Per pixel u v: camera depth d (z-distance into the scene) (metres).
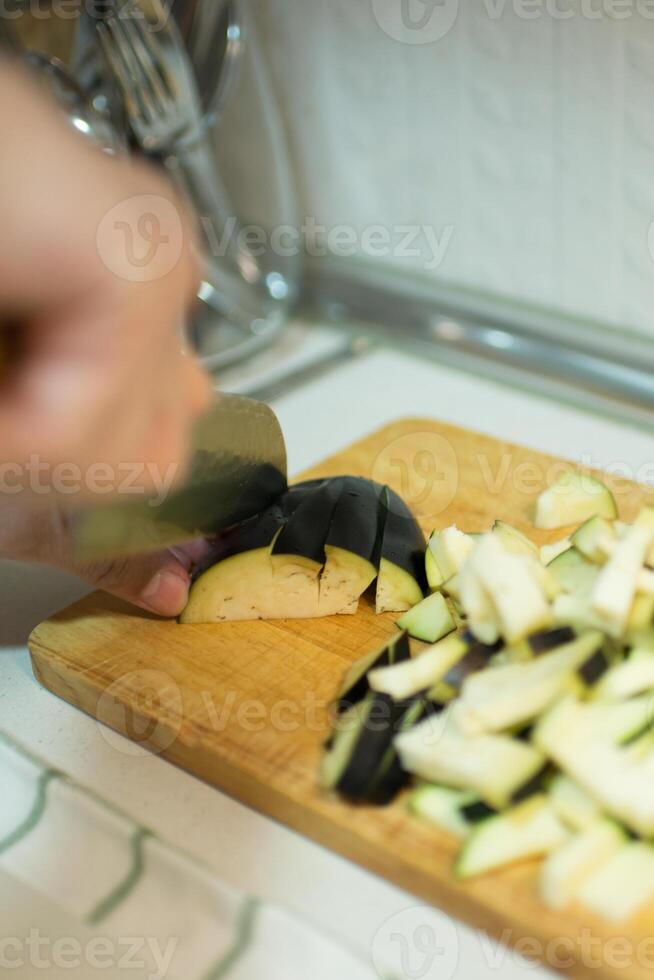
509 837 0.60
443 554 0.70
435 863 0.60
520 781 0.61
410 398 0.87
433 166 0.90
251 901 0.60
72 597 0.74
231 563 0.69
